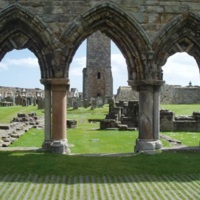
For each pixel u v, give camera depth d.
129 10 16.97
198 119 29.64
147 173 13.41
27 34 17.08
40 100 53.16
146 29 17.05
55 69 16.73
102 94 71.62
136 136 25.34
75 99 58.44
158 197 10.75
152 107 17.30
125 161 15.14
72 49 16.94
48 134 17.47
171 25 17.03
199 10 17.31
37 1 16.75
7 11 16.56
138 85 17.33
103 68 71.69
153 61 17.06
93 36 71.56
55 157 15.68
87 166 14.27
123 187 11.70
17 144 21.00
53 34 16.77
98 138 24.14
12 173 13.20
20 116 34.94
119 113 33.50
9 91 76.81
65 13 16.78
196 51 18.08
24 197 10.62
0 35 17.03
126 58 17.75
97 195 10.89
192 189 11.53
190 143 22.02
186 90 67.31
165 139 22.69
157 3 17.11
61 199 10.50
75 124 31.00
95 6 16.70
